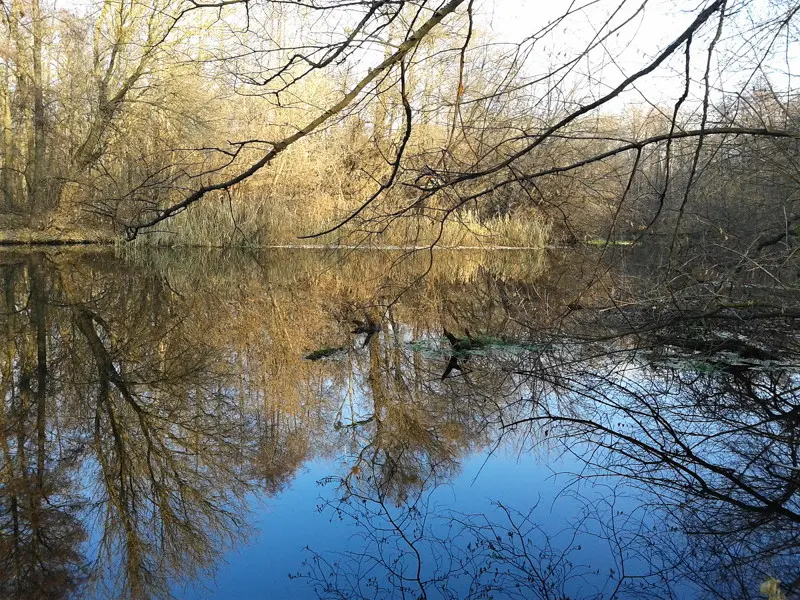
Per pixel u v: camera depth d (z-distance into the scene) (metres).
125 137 12.64
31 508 2.56
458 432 3.41
